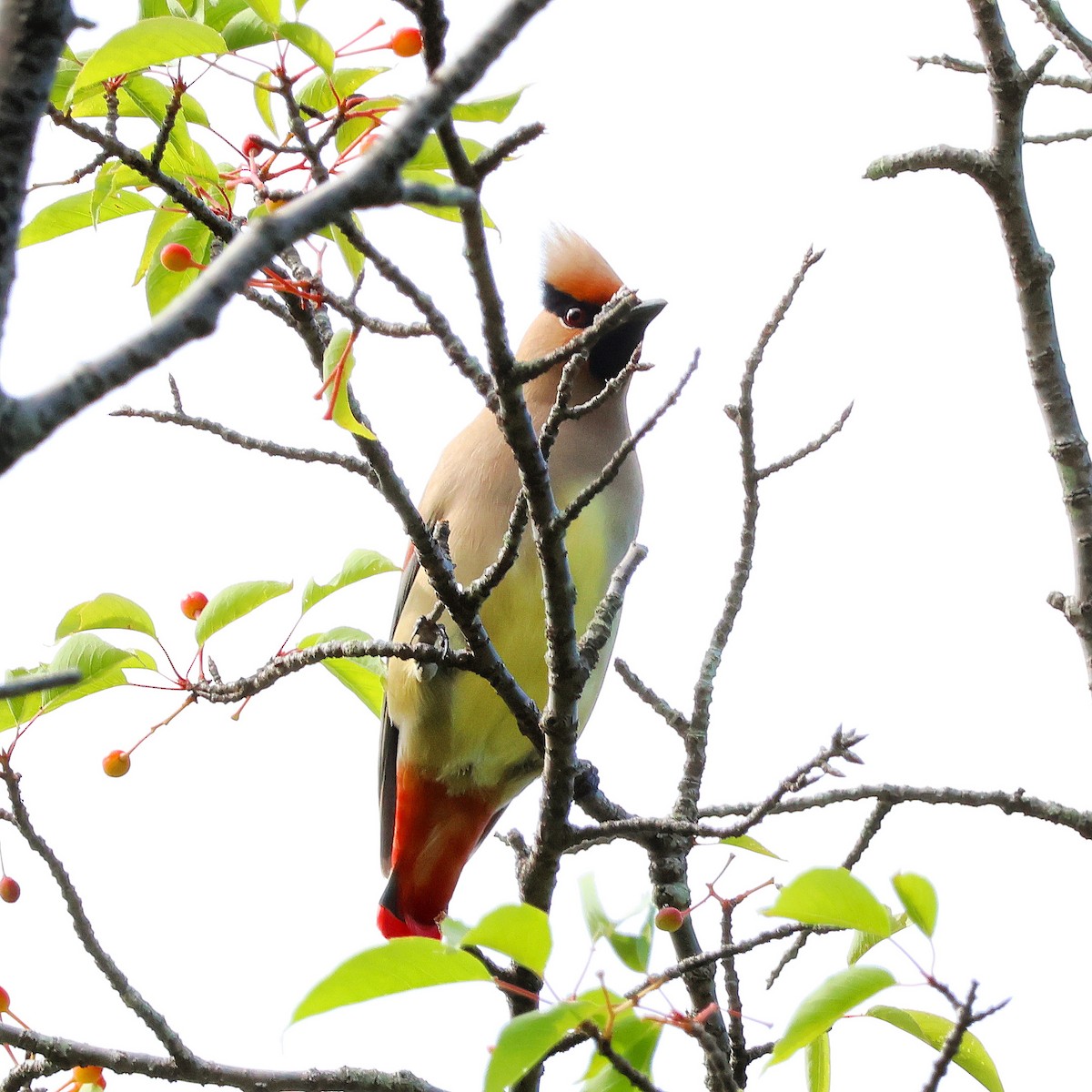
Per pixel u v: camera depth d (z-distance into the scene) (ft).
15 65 9.79
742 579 24.41
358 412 19.72
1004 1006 14.67
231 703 20.83
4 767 19.17
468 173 14.21
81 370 9.55
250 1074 19.67
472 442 29.78
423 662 20.68
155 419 21.43
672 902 23.71
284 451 21.50
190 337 9.78
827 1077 19.02
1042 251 22.62
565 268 30.78
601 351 30.17
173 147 20.26
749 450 23.47
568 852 26.08
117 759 20.58
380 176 10.23
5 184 9.75
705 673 24.56
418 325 17.38
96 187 20.44
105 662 20.17
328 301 17.16
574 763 21.34
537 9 10.50
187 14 19.25
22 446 9.40
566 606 19.84
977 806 20.70
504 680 21.17
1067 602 22.34
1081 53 22.97
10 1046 19.39
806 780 18.35
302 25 17.02
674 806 24.20
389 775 32.19
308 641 22.75
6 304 9.73
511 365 16.89
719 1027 20.40
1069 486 22.36
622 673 24.86
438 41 12.71
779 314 22.75
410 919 30.81
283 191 16.80
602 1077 14.87
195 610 22.21
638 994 15.23
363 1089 19.88
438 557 20.33
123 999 19.44
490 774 30.42
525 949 13.48
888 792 20.39
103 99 20.72
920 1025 17.62
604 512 29.55
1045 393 22.57
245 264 9.92
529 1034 13.69
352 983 13.43
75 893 19.22
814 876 14.02
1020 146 22.52
